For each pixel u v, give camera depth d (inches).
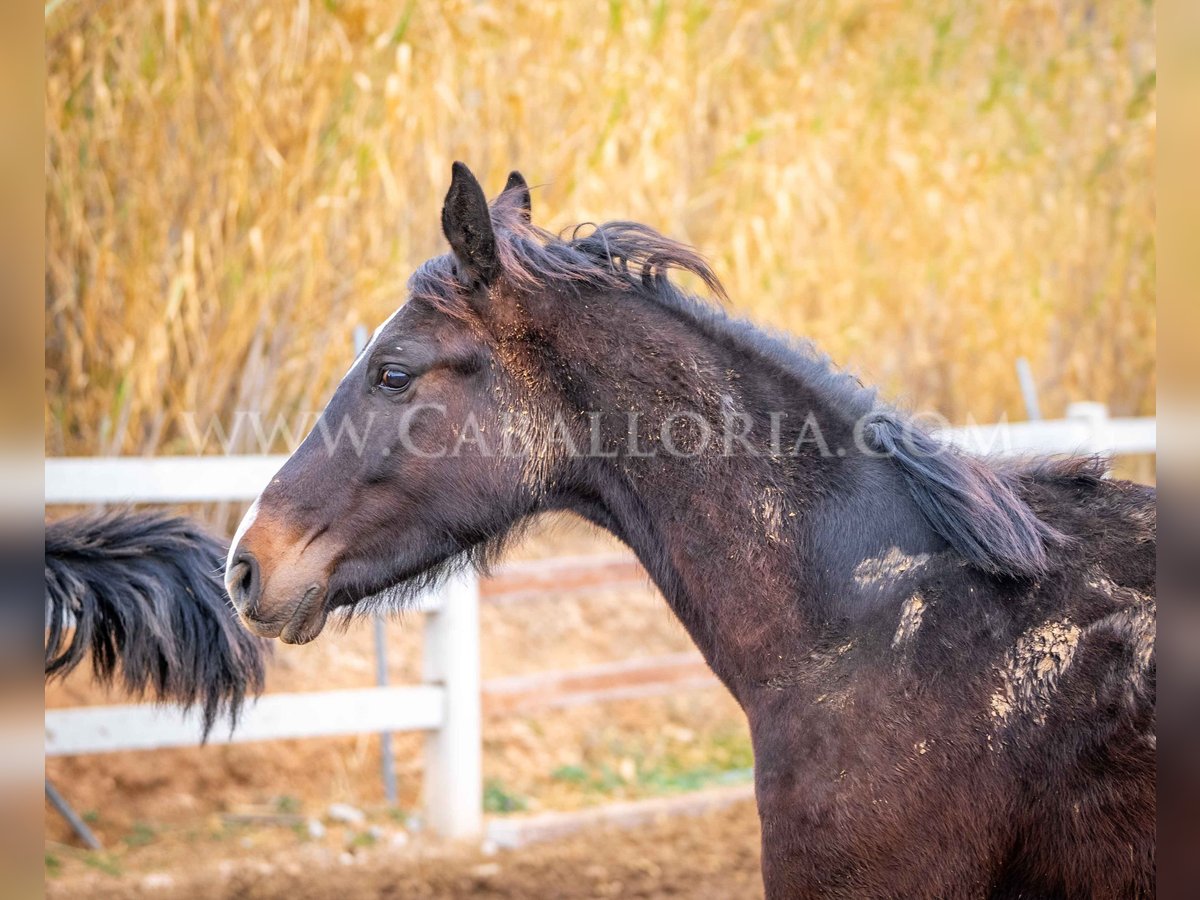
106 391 326.3
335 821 280.5
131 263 324.8
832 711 124.7
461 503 140.8
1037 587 123.0
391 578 142.6
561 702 306.3
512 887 249.8
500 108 372.8
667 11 405.1
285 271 338.3
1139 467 452.8
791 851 124.6
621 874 257.3
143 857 257.3
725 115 424.2
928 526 129.7
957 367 456.1
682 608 138.5
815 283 428.8
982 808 118.4
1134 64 506.3
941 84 483.5
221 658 173.3
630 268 146.2
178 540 174.1
